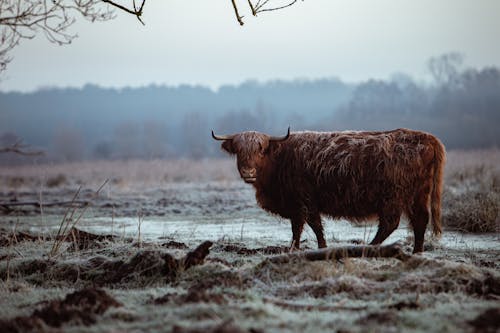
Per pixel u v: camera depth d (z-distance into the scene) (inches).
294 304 723.4
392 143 1034.1
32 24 898.7
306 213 1091.3
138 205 2076.8
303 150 1082.1
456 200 1621.6
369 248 859.4
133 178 3248.0
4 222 1694.1
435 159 1031.0
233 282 805.2
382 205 1033.5
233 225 1582.2
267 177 1111.0
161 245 1106.1
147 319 680.4
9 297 813.2
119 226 1582.2
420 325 636.7
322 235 1094.4
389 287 776.3
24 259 992.2
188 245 1172.5
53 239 1242.6
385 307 700.0
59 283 896.9
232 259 984.3
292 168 1089.4
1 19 889.5
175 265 869.8
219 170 3666.3
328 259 866.1
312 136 1096.8
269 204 1133.7
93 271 919.0
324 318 665.0
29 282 916.6
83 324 669.9
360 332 613.3
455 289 762.8
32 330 651.5
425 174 1027.3
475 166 2652.6
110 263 924.0
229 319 647.1
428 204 1040.8
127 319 687.1
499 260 1026.7
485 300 734.5
